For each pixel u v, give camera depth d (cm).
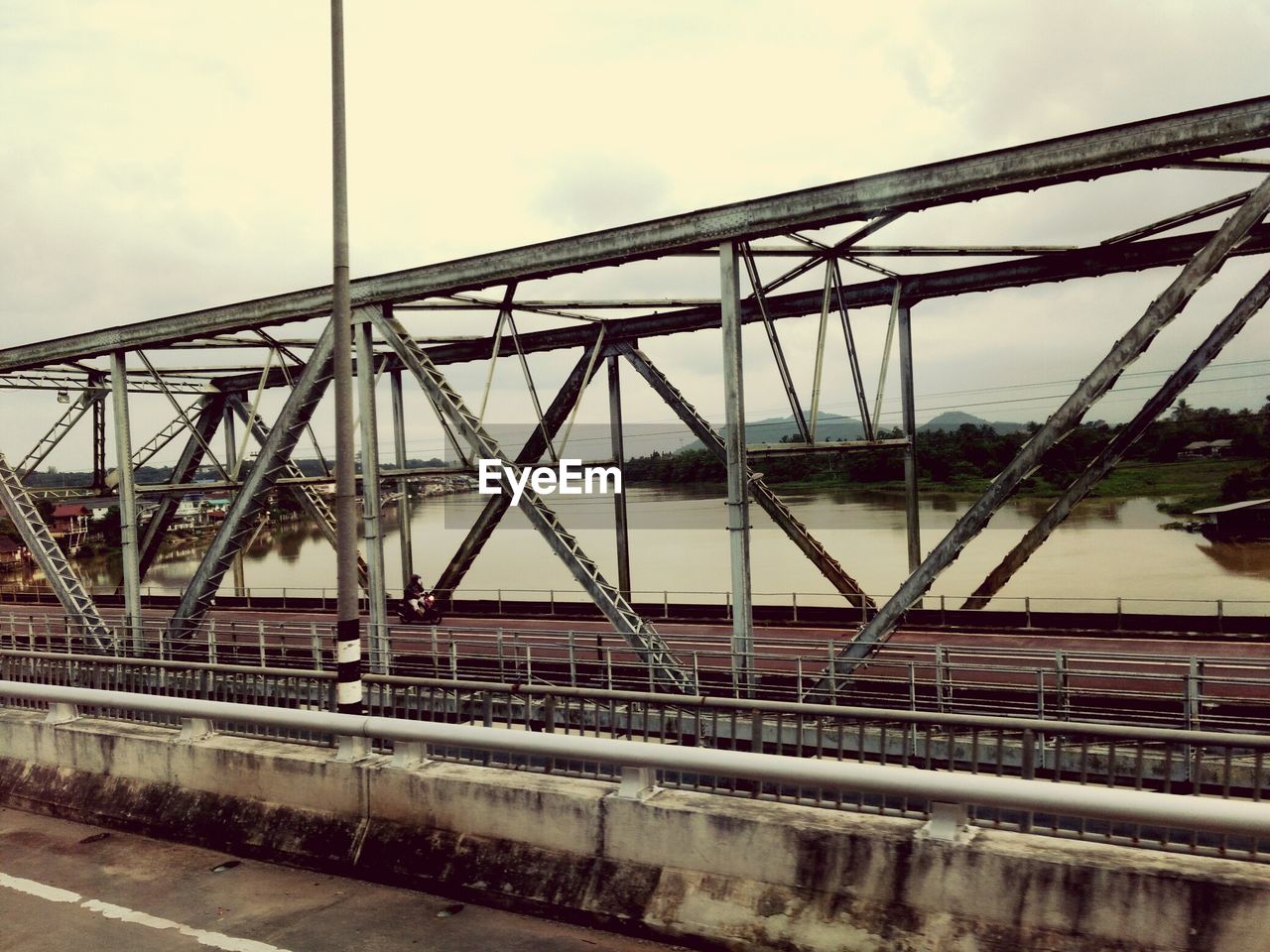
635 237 1424
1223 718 1011
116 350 2069
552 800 601
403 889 632
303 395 1764
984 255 1576
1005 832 499
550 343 2211
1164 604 3778
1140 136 1069
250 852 703
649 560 6644
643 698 768
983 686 1151
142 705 789
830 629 2078
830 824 523
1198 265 1005
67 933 580
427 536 12344
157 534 2841
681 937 533
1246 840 731
